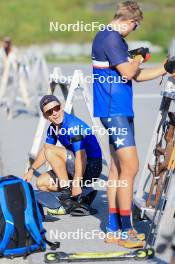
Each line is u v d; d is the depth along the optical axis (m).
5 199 18.39
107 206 23.59
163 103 20.69
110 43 18.45
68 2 135.62
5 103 51.19
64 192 22.81
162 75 19.08
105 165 30.55
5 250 18.30
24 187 18.73
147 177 21.44
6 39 58.78
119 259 18.20
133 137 19.00
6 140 37.69
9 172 29.67
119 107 18.72
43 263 18.11
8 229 18.22
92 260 18.20
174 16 129.38
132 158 18.83
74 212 22.48
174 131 19.92
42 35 125.31
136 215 21.17
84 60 105.25
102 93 18.84
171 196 18.25
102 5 134.88
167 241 18.16
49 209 22.62
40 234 18.97
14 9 133.38
